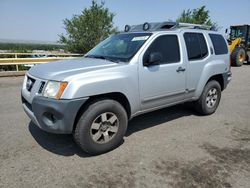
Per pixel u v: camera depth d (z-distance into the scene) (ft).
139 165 10.82
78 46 74.18
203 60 16.46
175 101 15.15
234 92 26.53
